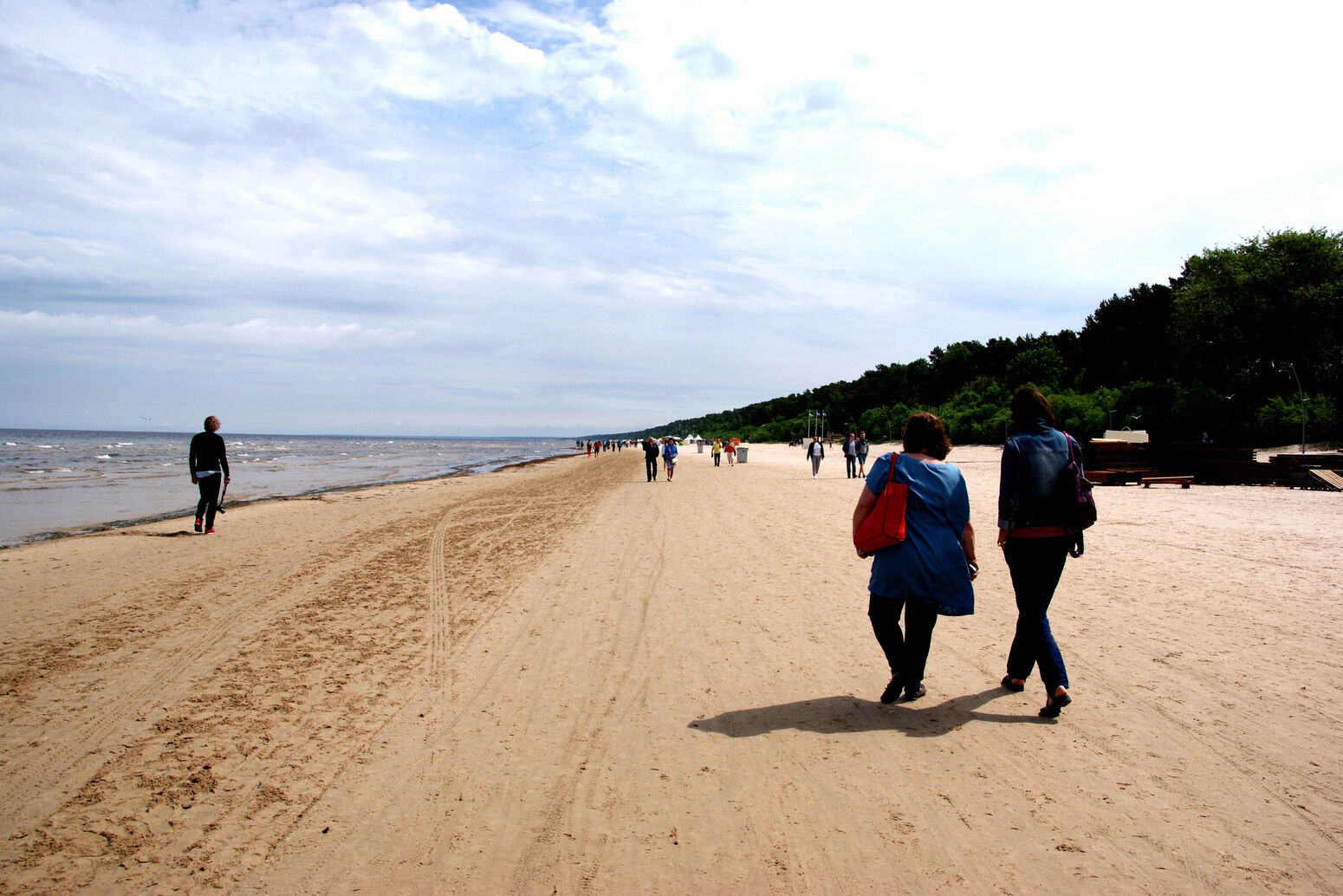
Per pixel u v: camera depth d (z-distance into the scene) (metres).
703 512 15.70
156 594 7.98
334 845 2.89
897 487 4.07
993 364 87.62
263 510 18.36
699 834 2.93
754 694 4.56
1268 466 20.22
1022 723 4.00
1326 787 3.20
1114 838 2.83
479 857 2.79
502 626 6.39
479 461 69.50
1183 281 57.06
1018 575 4.21
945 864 2.68
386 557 10.43
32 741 3.99
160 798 3.31
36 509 19.20
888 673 4.91
